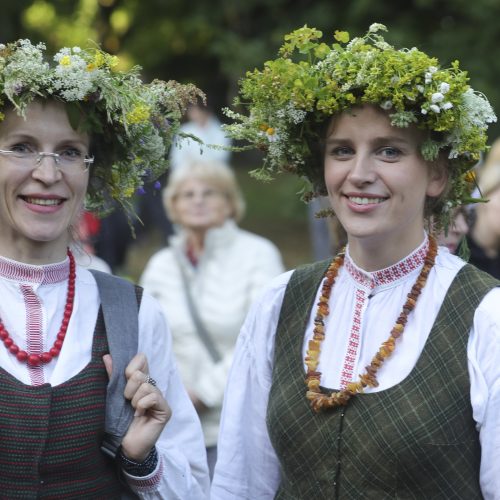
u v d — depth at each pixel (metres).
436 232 3.00
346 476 2.75
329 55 2.82
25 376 2.74
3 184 2.74
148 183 3.16
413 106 2.74
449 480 2.68
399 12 12.18
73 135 2.77
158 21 16.16
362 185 2.75
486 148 2.84
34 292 2.81
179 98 2.97
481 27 11.67
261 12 13.60
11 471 2.69
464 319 2.73
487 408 2.67
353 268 2.90
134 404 2.81
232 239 4.79
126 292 2.96
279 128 2.92
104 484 2.83
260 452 3.02
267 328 3.00
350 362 2.83
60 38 15.35
